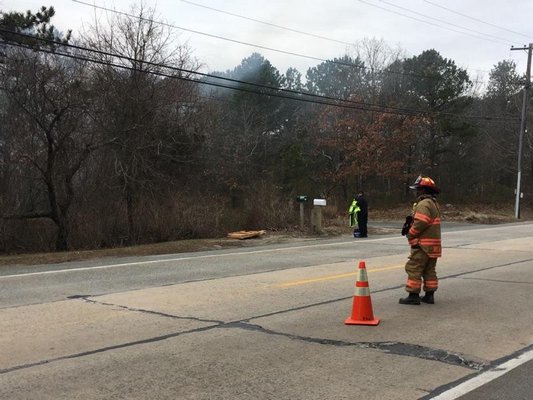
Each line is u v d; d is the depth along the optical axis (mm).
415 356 5586
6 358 5488
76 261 13695
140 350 5754
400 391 4617
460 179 54188
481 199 52406
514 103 55688
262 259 13719
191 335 6336
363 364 5320
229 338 6219
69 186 19422
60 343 6004
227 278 10531
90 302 8180
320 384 4773
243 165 43812
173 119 24984
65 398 4449
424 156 49812
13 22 19906
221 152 41844
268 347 5875
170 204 21797
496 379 4941
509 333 6504
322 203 21969
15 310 7637
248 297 8570
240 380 4871
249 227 23172
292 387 4703
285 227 23562
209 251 16203
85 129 20469
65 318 7141
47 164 18859
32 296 8695
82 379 4891
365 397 4480
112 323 6875
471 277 10695
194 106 27453
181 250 16562
